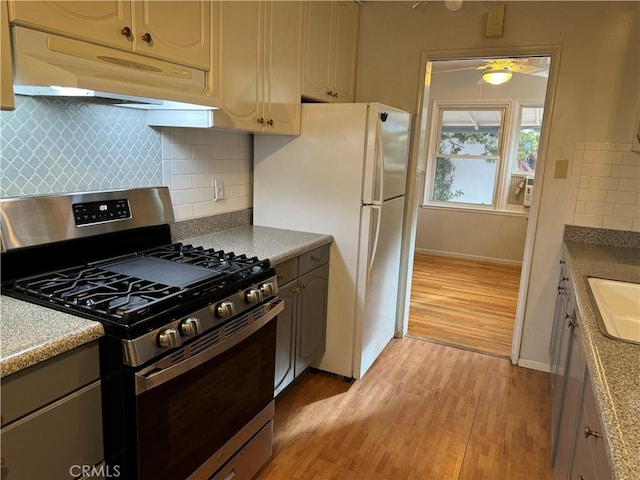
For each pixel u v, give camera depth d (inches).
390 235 112.3
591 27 100.5
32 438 41.6
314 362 109.6
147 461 50.6
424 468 78.8
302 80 98.0
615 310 71.3
